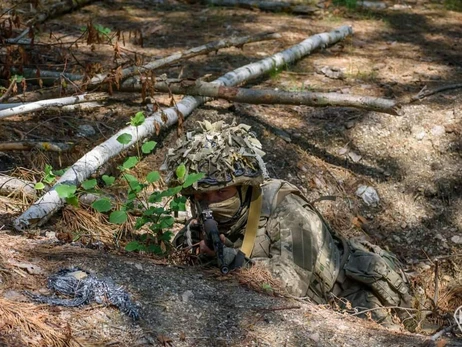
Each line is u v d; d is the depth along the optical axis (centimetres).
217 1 852
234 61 690
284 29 782
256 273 368
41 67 632
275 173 555
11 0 755
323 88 645
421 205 566
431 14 869
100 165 475
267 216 389
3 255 346
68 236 387
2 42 589
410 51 748
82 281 330
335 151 584
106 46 698
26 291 321
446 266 530
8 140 507
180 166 369
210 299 341
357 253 414
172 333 315
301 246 382
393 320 404
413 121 610
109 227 445
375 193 565
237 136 380
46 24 744
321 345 321
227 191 377
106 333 308
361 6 873
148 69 542
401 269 435
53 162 497
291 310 342
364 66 698
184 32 761
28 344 291
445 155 595
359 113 612
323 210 548
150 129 523
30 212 412
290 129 592
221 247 365
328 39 730
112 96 576
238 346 313
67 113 559
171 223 387
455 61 727
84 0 804
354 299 404
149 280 346
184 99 576
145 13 812
